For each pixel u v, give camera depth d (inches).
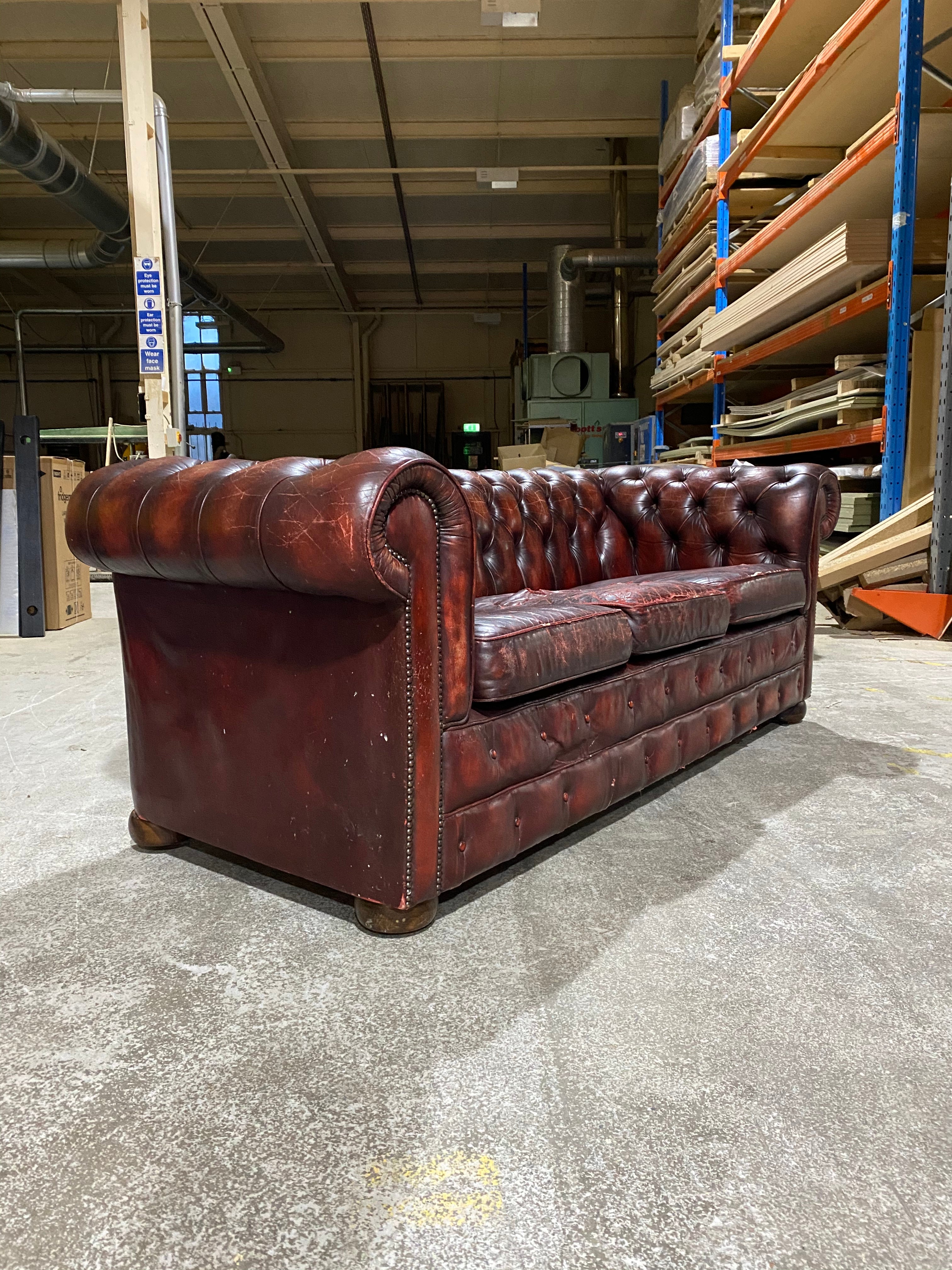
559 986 43.9
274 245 430.6
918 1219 29.2
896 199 132.0
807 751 84.2
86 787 76.5
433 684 46.4
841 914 51.3
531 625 54.4
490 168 311.4
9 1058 38.4
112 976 45.2
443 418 514.9
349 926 50.8
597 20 254.2
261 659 51.5
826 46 142.5
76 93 200.4
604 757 61.9
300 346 514.9
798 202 163.8
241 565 46.9
